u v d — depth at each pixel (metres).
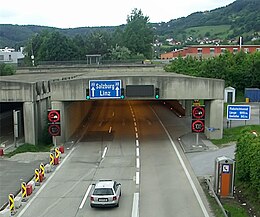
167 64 91.56
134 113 55.94
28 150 33.34
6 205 20.67
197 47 120.06
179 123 45.72
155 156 30.47
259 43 140.00
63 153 32.12
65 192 22.52
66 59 139.38
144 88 34.78
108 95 34.72
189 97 34.97
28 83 34.66
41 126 37.78
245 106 36.56
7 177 25.64
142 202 20.59
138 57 137.38
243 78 68.38
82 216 18.91
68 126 37.91
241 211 19.00
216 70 69.12
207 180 23.44
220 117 35.03
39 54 140.50
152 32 151.88
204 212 18.98
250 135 23.14
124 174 25.78
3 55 167.00
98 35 161.50
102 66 86.25
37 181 24.00
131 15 153.25
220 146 32.53
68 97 34.69
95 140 37.38
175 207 19.73
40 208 20.09
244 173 22.22
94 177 25.28
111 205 19.61
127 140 37.06
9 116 55.34
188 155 30.39
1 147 34.94
